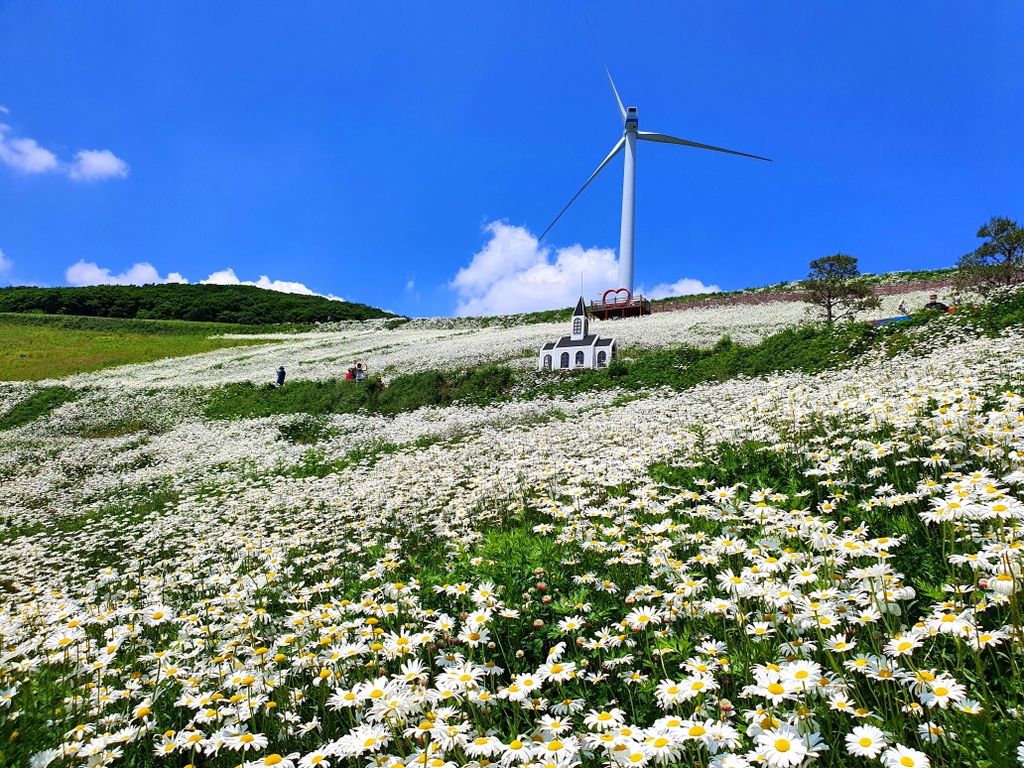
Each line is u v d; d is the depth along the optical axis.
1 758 3.75
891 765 2.43
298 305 109.06
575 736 3.04
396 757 3.08
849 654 3.50
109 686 4.62
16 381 42.69
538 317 66.31
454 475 12.52
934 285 45.28
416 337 58.62
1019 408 6.96
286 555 8.58
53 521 15.64
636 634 4.34
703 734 2.73
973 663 3.44
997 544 3.69
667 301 66.06
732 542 4.66
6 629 6.11
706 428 11.62
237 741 3.46
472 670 3.57
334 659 4.24
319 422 26.06
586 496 8.68
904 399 8.80
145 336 70.19
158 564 10.00
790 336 24.39
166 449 24.12
